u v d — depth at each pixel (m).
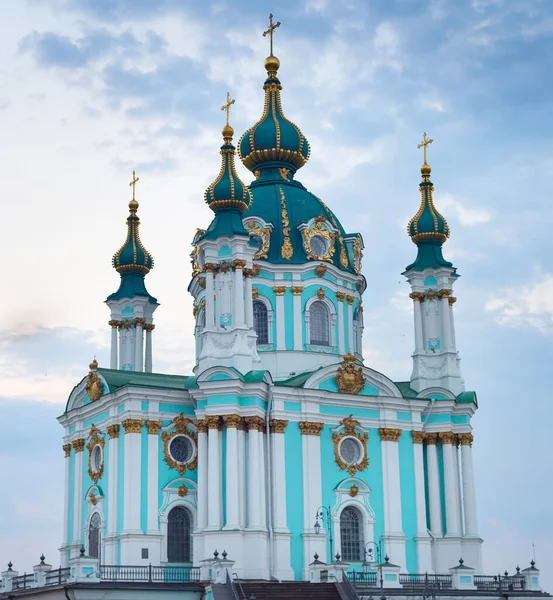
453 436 74.81
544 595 67.62
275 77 82.06
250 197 71.44
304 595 60.16
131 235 83.56
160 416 69.12
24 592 64.50
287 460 68.31
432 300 77.44
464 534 73.62
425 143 80.44
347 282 78.06
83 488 74.00
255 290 74.62
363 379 72.00
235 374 66.31
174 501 68.25
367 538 70.06
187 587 61.16
